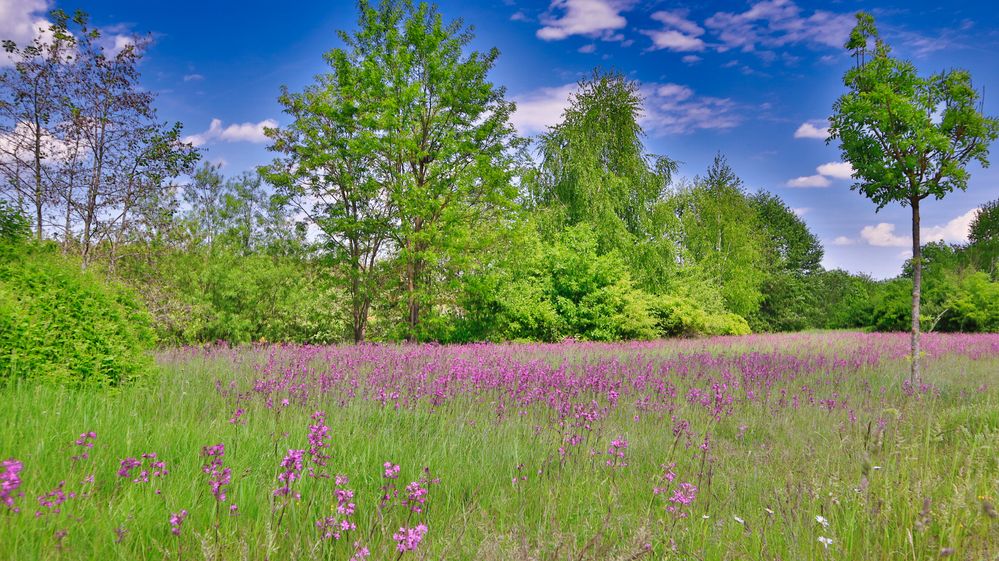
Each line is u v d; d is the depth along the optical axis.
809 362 12.76
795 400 8.62
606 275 21.78
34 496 3.19
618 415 7.61
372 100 19.08
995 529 3.21
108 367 7.23
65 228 15.96
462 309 21.53
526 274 22.20
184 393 7.14
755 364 12.04
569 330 21.45
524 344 18.28
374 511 3.68
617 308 21.98
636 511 4.26
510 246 21.02
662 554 3.22
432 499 4.06
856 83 9.72
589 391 8.58
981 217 51.00
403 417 6.73
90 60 15.80
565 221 25.66
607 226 24.69
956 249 48.66
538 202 25.83
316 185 21.02
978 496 3.89
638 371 10.96
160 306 16.12
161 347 15.99
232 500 3.67
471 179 19.36
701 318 23.80
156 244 17.14
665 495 4.40
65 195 15.78
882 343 20.12
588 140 26.08
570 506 4.08
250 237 33.84
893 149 9.35
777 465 5.41
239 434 5.16
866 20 9.51
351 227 19.80
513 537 3.46
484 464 5.00
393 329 20.47
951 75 9.08
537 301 21.30
